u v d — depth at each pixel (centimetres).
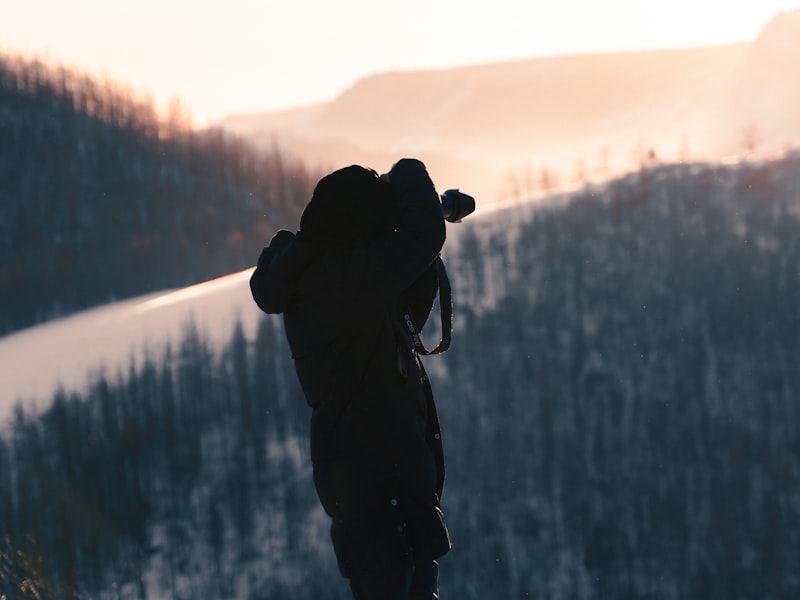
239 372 16212
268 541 13238
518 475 14812
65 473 13575
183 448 14512
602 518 14000
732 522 13825
